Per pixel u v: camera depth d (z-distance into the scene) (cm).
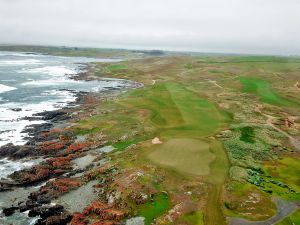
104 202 3050
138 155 3931
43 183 3491
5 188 3334
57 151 4325
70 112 6238
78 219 2775
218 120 5503
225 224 2669
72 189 3319
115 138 4712
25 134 4928
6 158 4072
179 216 2758
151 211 2855
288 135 5028
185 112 5922
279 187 3338
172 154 3950
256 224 2686
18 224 2755
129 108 6303
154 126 5131
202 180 3334
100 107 6531
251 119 5688
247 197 3077
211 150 4097
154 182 3269
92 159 4088
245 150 4200
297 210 2912
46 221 2764
